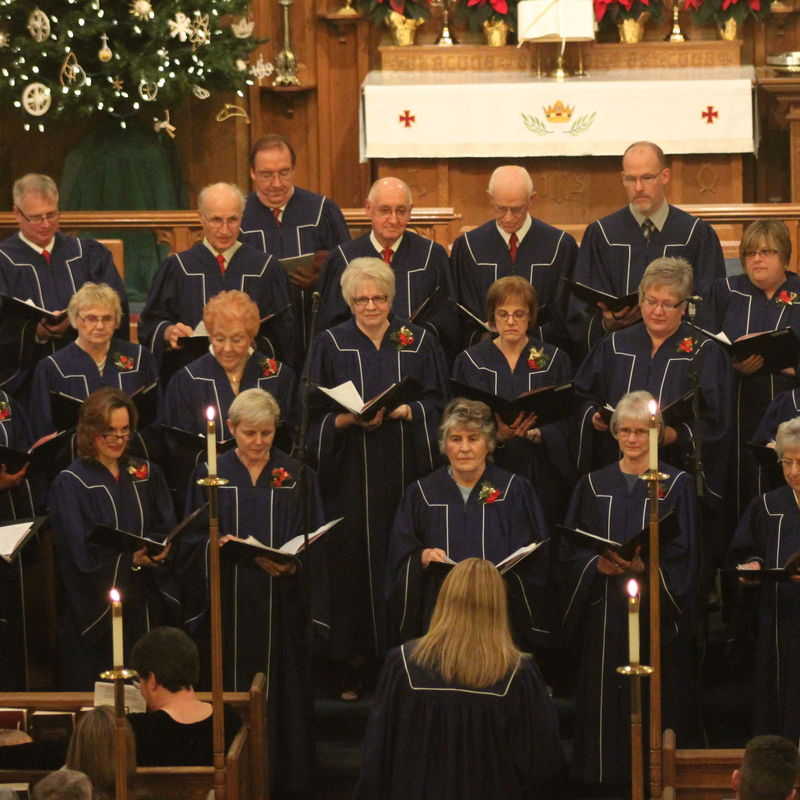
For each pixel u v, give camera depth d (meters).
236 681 12.49
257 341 14.73
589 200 22.48
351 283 13.93
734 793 9.89
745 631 13.70
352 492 13.69
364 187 25.03
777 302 14.49
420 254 15.62
